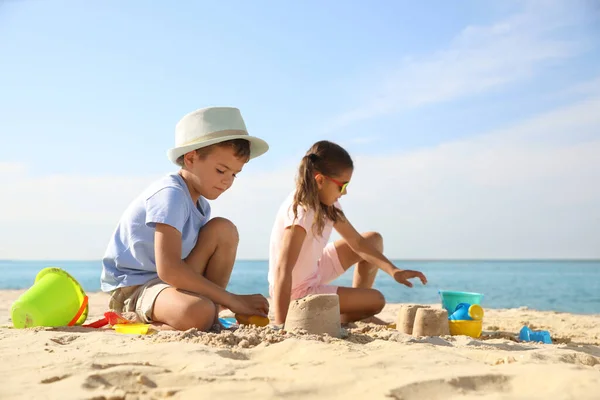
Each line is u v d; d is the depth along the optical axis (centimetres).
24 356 205
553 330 407
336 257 398
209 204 344
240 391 157
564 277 2888
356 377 169
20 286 1434
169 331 264
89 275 2689
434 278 2714
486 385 164
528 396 152
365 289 368
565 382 159
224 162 312
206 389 158
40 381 169
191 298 279
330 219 366
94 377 169
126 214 325
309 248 365
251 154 344
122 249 318
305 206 345
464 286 1655
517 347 262
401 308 324
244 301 303
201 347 212
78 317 311
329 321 269
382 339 261
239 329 269
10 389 161
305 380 167
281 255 344
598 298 1130
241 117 330
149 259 314
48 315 299
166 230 292
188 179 318
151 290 298
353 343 231
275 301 340
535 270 5047
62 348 219
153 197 302
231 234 321
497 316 538
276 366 185
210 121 313
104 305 573
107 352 207
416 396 155
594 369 180
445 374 170
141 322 303
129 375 171
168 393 156
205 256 315
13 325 304
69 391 157
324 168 348
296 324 273
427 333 300
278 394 154
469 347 238
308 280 369
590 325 446
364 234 404
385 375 172
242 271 3775
